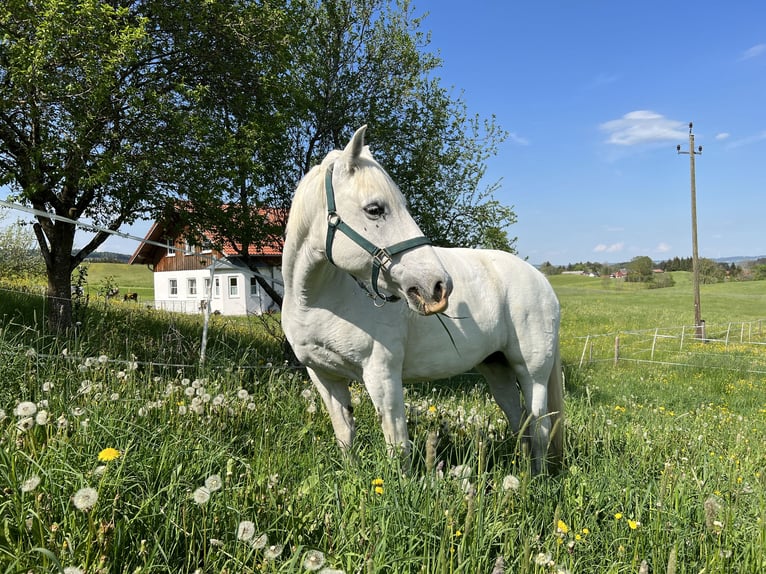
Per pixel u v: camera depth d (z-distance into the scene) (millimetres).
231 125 7312
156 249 29375
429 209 8641
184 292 28156
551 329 3545
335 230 2406
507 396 3846
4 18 5137
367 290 2531
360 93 8352
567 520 2393
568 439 3510
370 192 2334
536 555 1872
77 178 6086
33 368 3324
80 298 6723
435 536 1834
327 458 2697
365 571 1755
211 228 7371
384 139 8281
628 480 2652
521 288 3471
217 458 2391
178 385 3934
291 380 4848
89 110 5598
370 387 2729
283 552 1932
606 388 8984
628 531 2324
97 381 3426
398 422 2758
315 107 7684
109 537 1670
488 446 3391
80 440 2186
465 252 3482
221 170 6297
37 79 5094
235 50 6770
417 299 2271
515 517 2213
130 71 6473
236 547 1810
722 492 2818
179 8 6258
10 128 6270
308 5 7918
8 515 1781
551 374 3602
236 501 2062
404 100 8547
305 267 2609
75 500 1539
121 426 2350
